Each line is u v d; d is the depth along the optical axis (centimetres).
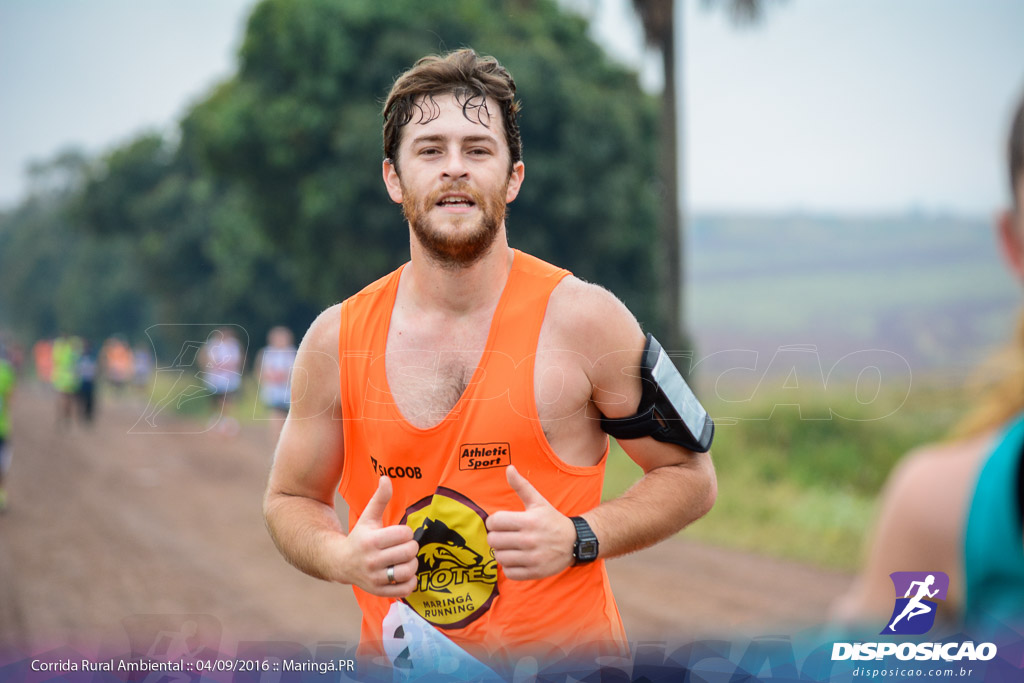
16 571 1003
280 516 299
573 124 2969
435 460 274
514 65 2928
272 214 3381
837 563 1037
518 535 252
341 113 3000
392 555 256
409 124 277
